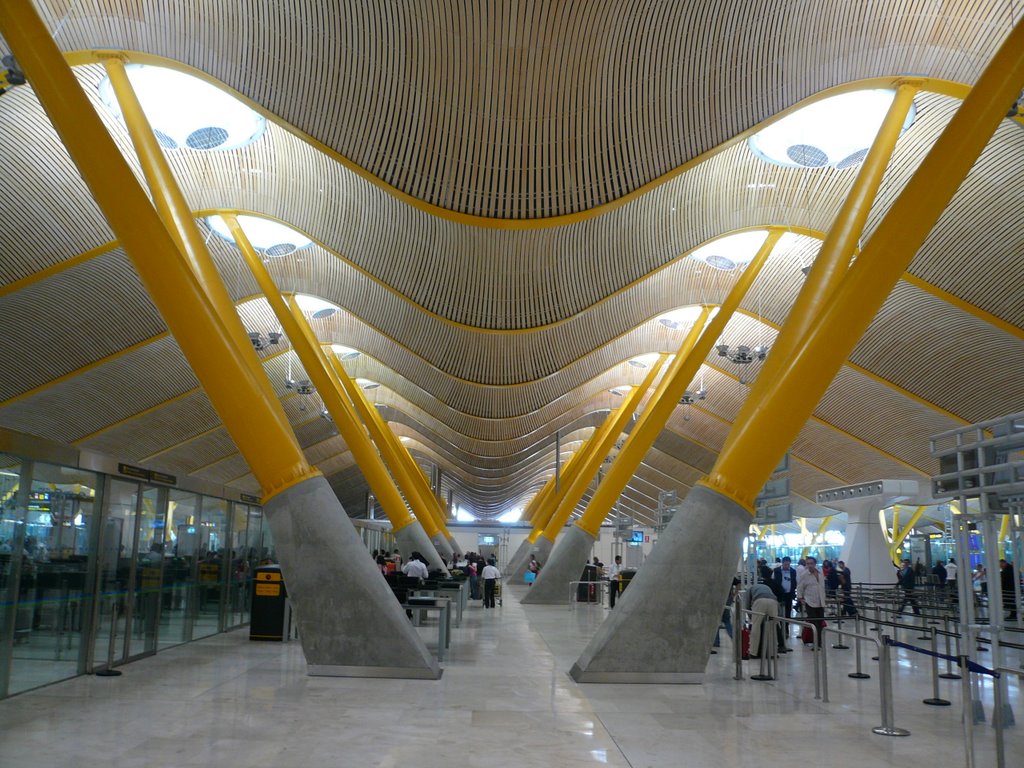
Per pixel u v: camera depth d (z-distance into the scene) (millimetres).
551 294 22000
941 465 10375
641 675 11344
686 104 14641
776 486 15836
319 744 7531
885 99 17266
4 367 25047
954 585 25281
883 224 11086
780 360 13273
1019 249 19062
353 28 13680
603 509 28609
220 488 15680
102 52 14055
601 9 13195
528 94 14445
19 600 9586
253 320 31656
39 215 18828
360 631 11234
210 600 15711
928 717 9352
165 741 7551
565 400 43250
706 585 11562
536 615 24109
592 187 15531
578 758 7254
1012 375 24094
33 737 7648
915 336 25000
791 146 19031
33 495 9758
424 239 20875
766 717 9133
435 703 9547
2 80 12156
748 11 13492
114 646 11711
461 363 29031
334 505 11602
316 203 20984
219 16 13867
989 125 10555
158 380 31516
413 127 14938
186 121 18203
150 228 10508
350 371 42781
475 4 13070
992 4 13195
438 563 30203
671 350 34844
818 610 16016
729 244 24938
